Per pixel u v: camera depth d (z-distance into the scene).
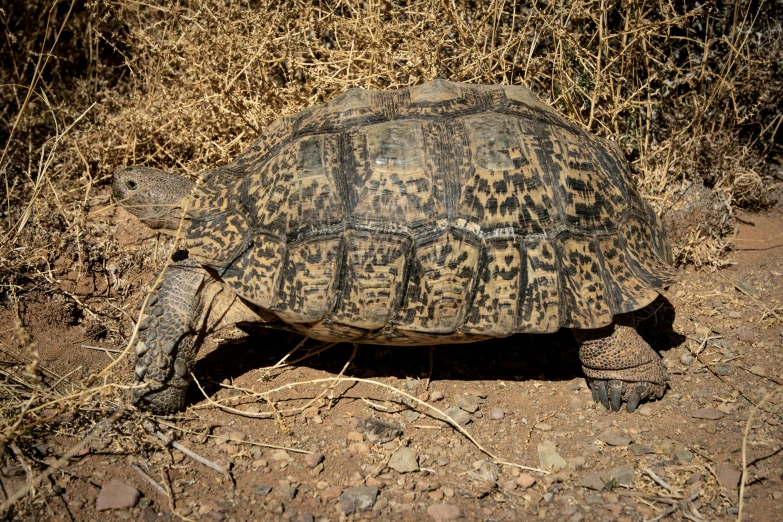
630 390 0.98
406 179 0.93
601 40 1.22
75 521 0.85
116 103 1.27
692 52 1.34
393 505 0.88
